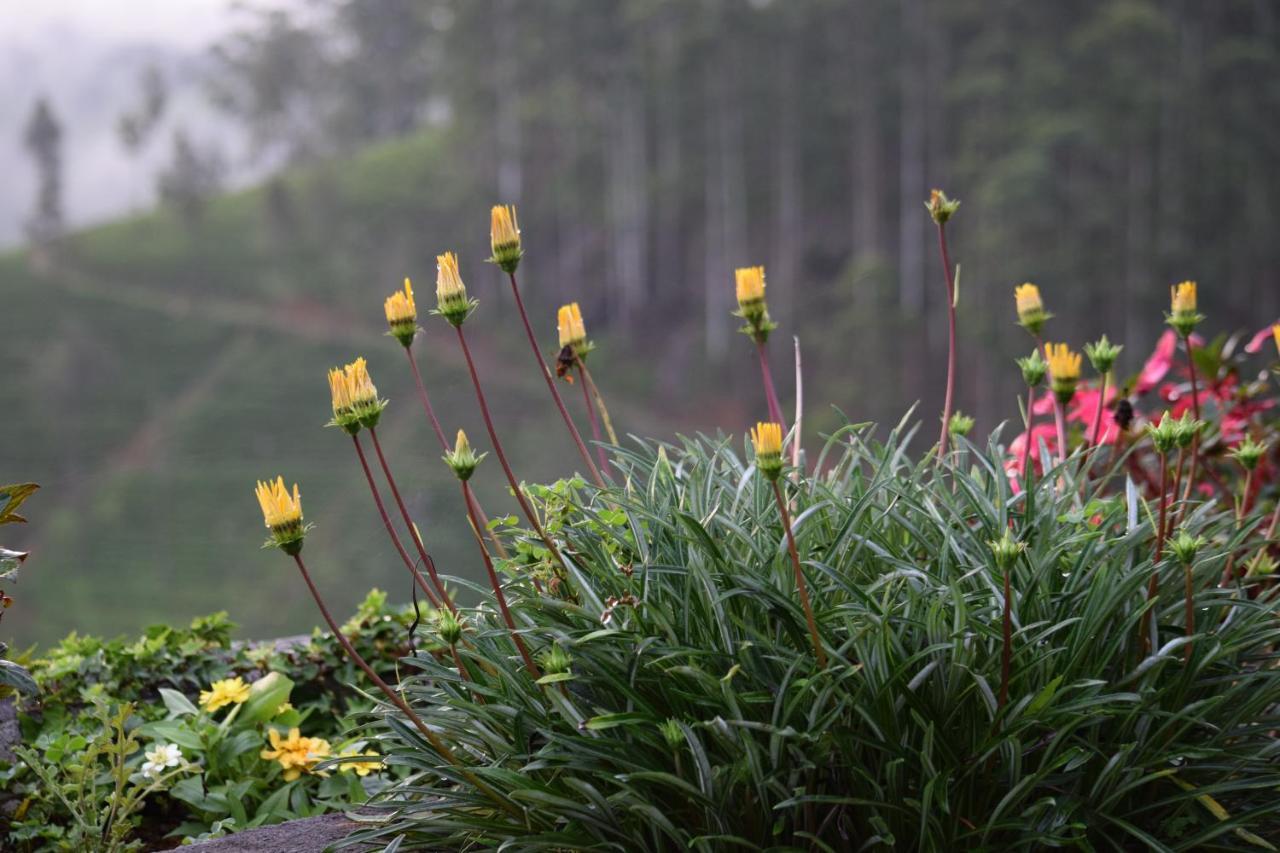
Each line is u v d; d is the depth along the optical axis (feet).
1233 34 196.65
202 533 166.71
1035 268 155.22
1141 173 173.78
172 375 211.41
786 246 196.65
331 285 232.12
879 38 199.82
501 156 222.28
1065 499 7.02
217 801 8.18
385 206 241.55
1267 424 10.91
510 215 7.08
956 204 7.80
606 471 7.61
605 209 216.74
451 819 6.23
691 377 190.19
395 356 197.77
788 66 203.21
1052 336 156.76
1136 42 172.45
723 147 204.85
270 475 173.78
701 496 6.94
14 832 7.80
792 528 6.32
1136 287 157.17
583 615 6.18
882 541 6.64
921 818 5.64
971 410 164.45
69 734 8.64
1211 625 6.47
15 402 203.10
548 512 7.34
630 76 209.36
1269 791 6.21
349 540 153.17
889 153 203.10
